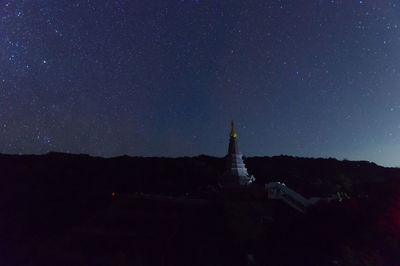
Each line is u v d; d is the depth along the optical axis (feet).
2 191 197.16
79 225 140.87
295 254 85.46
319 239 88.84
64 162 290.15
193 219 130.00
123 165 298.35
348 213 99.04
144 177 261.65
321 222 98.89
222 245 106.01
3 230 143.23
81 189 205.26
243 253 96.58
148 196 161.07
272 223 114.11
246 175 195.83
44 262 113.39
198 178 255.50
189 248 107.55
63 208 163.84
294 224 104.99
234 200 149.18
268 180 249.14
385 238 77.46
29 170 247.91
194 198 164.96
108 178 256.32
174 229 123.24
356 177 278.67
